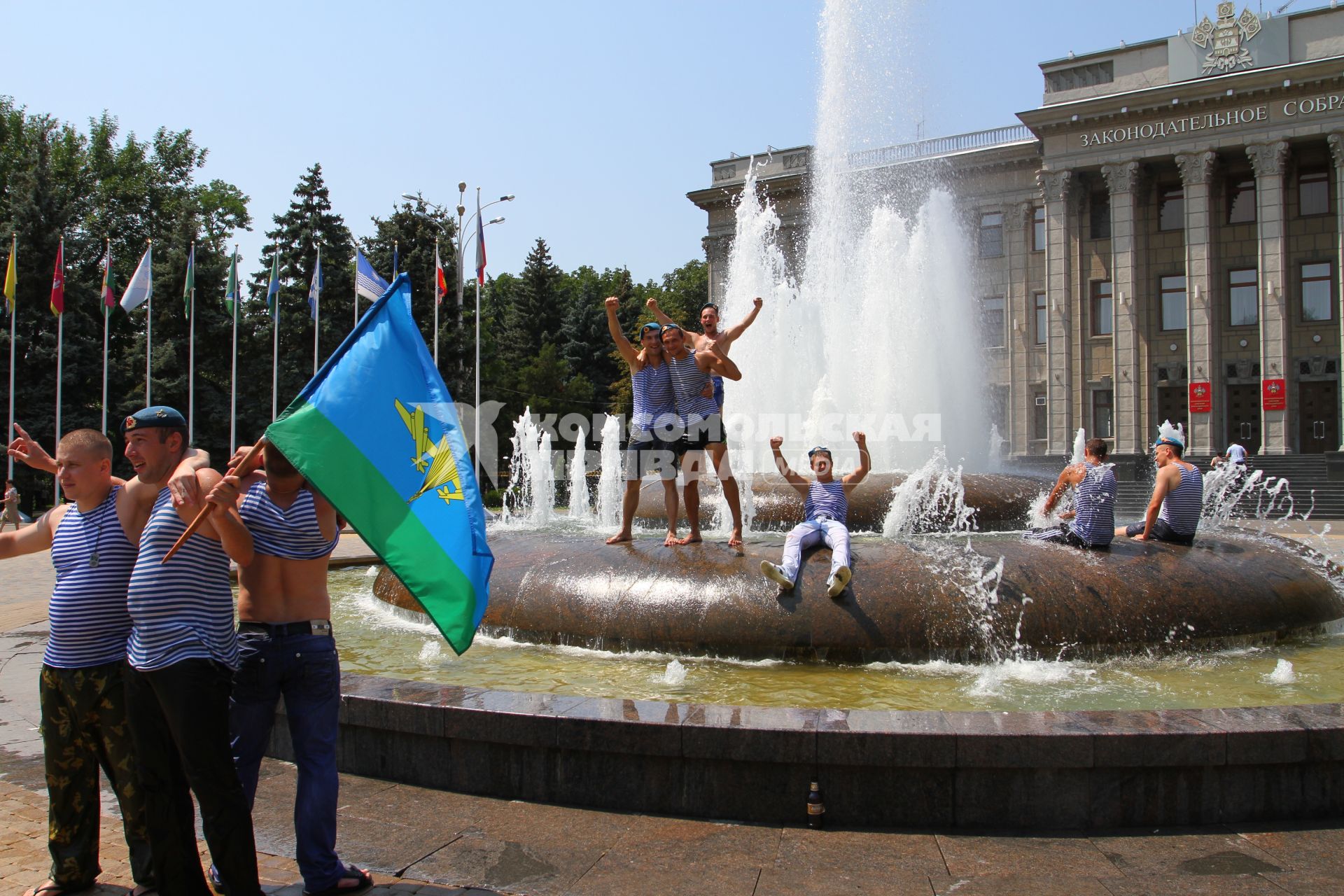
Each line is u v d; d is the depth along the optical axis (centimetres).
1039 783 404
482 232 3497
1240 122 3706
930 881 352
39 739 557
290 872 370
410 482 371
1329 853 373
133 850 361
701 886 350
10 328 3822
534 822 417
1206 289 3775
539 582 742
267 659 353
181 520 333
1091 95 4031
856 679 606
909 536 945
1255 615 699
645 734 427
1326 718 421
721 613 662
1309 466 3372
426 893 346
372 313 388
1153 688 584
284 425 347
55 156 4941
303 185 4506
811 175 4591
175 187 5466
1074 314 4100
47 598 1205
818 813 407
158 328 4134
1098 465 757
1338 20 3591
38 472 3872
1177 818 403
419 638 764
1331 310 3722
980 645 639
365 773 478
